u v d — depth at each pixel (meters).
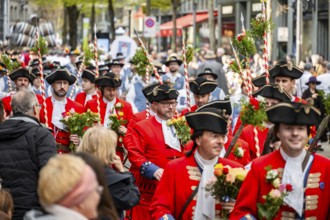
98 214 7.45
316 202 8.78
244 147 11.59
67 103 16.33
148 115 15.24
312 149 9.52
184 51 15.07
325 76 26.92
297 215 8.73
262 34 13.46
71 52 34.41
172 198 9.90
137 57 17.66
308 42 43.66
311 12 43.12
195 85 15.01
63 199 6.23
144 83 21.52
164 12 72.44
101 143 9.74
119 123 15.17
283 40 37.53
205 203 9.76
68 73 16.25
